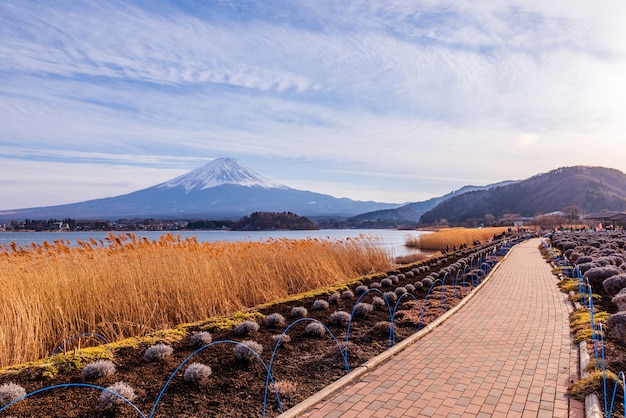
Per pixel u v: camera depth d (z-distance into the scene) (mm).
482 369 5973
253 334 7758
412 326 8555
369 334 7891
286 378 5656
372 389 5297
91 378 5496
